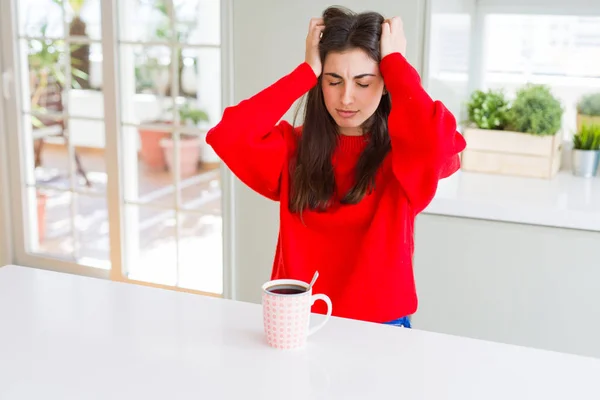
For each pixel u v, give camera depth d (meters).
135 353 1.19
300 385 1.09
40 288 1.50
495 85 3.07
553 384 1.11
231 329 1.29
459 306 2.49
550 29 2.93
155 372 1.12
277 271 1.71
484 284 2.44
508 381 1.12
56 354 1.19
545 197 2.45
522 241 2.37
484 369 1.15
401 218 1.54
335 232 1.59
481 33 3.04
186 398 1.04
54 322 1.32
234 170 1.61
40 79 3.47
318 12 2.63
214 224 3.45
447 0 2.62
